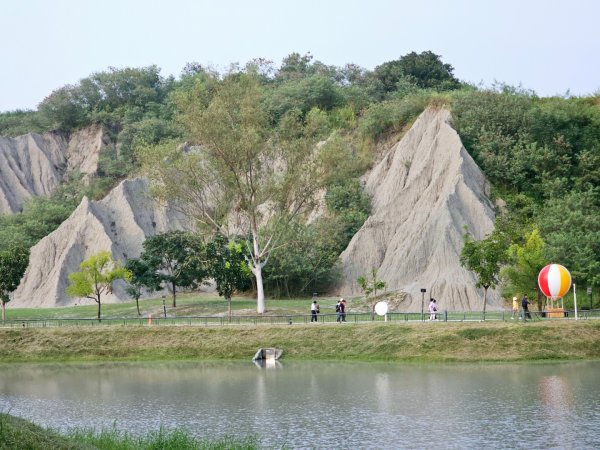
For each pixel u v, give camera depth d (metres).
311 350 74.31
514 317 76.56
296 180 88.44
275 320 83.62
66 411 53.75
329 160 88.44
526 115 118.81
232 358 74.94
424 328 73.69
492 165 113.25
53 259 121.25
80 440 40.47
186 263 96.00
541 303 81.56
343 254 110.50
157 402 55.97
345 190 120.38
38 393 60.66
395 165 120.00
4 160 168.25
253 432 46.22
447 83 169.25
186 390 60.12
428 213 106.06
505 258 77.44
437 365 67.75
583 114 124.06
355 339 74.38
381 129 133.62
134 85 189.38
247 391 58.94
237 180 87.25
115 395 59.03
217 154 87.56
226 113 87.06
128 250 122.75
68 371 71.31
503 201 109.06
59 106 181.00
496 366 66.19
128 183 131.50
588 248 91.44
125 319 84.31
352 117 144.38
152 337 79.44
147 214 130.00
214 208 99.06
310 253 108.81
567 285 74.94
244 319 83.81
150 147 92.38
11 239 133.62
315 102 155.38
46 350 79.25
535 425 45.75
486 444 42.03
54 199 157.88
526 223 101.81
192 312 92.94
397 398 54.62
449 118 119.88
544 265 83.00
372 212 118.38
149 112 178.50
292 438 44.56
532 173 115.62
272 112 150.25
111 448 39.47
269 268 108.00
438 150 114.38
